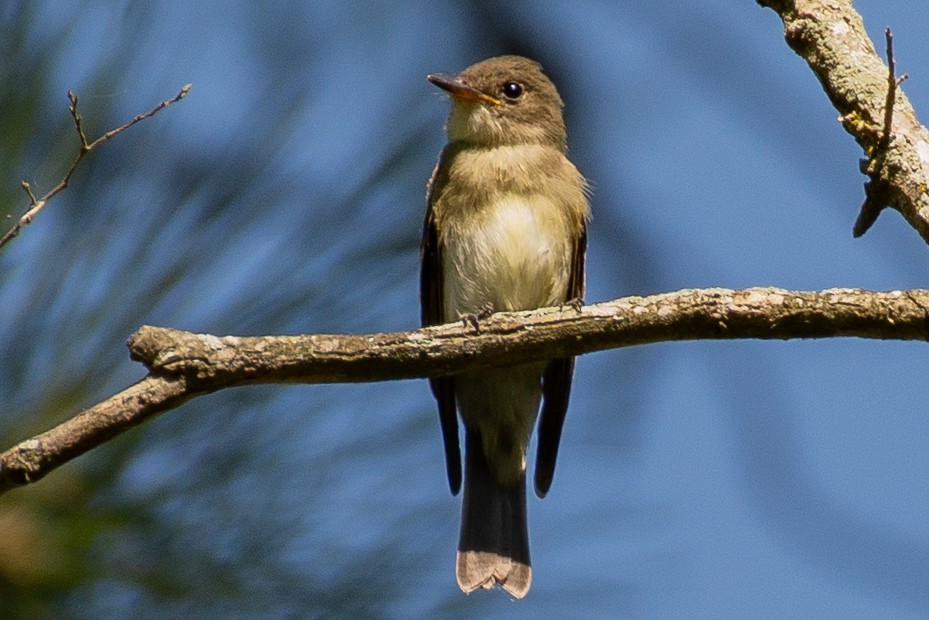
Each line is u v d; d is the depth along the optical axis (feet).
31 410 17.98
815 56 18.86
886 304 17.19
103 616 17.84
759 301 17.58
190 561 18.48
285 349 17.16
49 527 17.66
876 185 17.72
